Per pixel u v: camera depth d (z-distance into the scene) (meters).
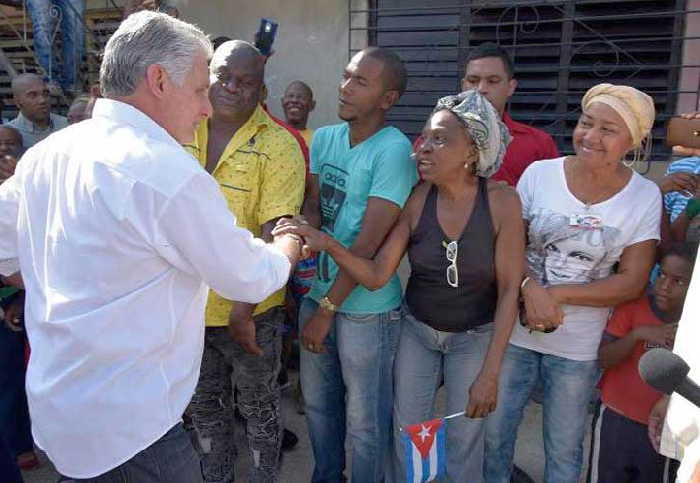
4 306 2.83
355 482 2.49
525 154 2.86
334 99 4.44
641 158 3.32
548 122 4.03
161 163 1.42
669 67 3.72
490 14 4.02
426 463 2.11
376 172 2.21
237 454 3.21
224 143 2.30
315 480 2.66
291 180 2.32
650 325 2.15
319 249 2.00
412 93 4.26
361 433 2.43
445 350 2.26
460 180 2.08
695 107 3.74
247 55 2.24
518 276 2.10
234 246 1.49
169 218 1.42
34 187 1.55
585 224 2.16
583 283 2.19
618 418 2.26
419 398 2.33
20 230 1.60
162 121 1.54
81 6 4.45
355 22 4.29
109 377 1.49
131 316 1.47
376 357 2.36
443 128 2.01
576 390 2.27
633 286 2.14
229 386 2.68
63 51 4.43
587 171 2.18
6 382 2.88
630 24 3.78
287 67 4.50
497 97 2.68
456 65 4.14
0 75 5.10
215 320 2.40
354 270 2.08
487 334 2.23
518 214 2.09
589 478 2.38
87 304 1.46
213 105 2.27
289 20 4.43
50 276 1.50
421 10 4.14
